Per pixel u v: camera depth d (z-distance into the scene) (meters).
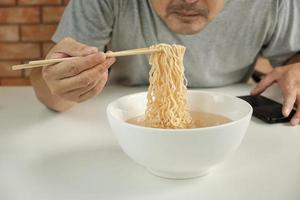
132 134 0.45
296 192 0.45
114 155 0.55
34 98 0.81
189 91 0.58
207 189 0.46
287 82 0.78
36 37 1.53
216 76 0.96
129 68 0.92
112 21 0.85
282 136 0.61
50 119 0.69
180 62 0.54
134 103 0.56
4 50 1.54
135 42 0.89
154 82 0.54
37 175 0.49
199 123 0.54
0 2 1.48
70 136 0.62
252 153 0.55
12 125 0.67
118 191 0.46
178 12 0.71
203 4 0.70
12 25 1.51
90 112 0.73
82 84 0.58
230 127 0.44
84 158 0.54
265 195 0.44
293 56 0.96
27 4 1.49
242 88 0.94
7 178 0.49
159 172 0.48
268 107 0.72
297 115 0.67
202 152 0.44
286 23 0.91
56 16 1.51
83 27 0.83
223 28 0.89
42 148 0.57
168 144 0.43
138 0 0.85
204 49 0.90
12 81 1.58
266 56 0.99
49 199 0.44
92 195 0.45
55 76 0.59
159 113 0.53
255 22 0.89
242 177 0.48
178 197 0.44
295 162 0.52
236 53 0.93
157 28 0.87
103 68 0.57
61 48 0.62
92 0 0.82
